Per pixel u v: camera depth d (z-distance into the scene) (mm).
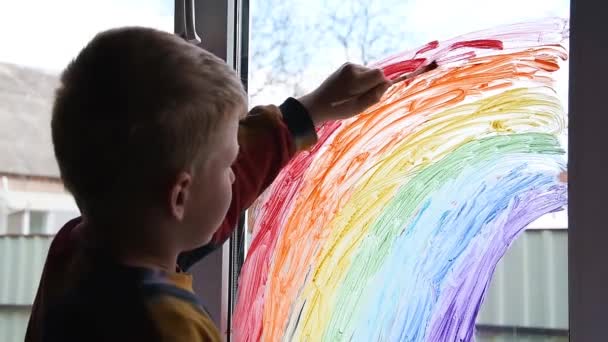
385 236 759
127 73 518
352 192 784
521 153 697
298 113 735
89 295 538
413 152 753
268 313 814
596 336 630
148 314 517
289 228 817
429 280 732
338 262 780
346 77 725
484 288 708
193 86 522
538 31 691
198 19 876
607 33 633
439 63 745
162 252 556
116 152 519
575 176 644
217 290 850
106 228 547
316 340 781
